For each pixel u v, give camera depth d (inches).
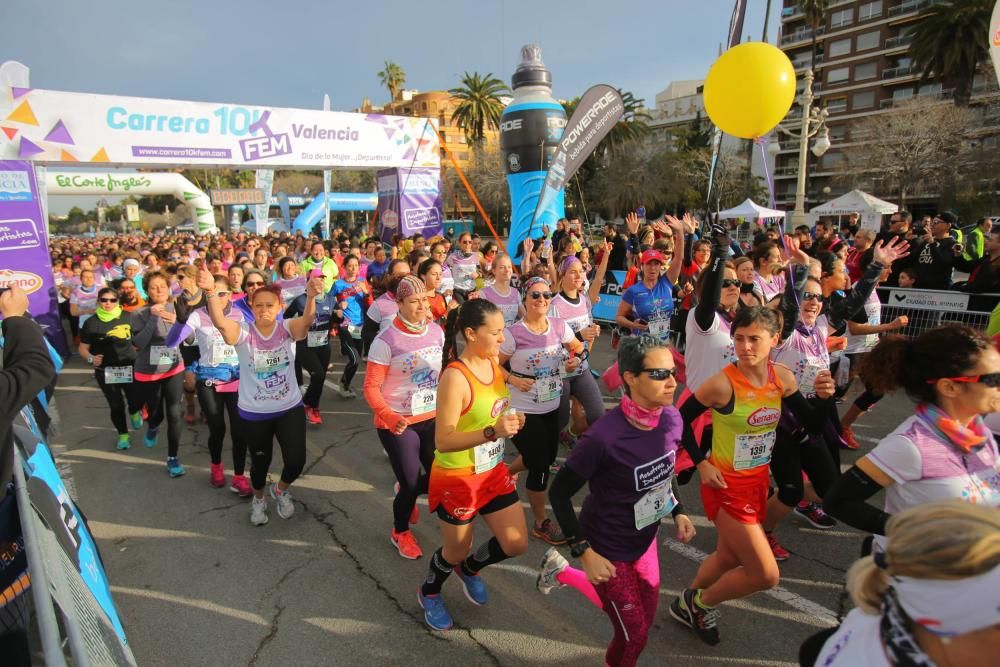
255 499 168.4
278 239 754.8
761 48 157.1
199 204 1162.0
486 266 347.3
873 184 1632.6
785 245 155.3
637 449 92.2
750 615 125.5
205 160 458.0
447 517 113.7
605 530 95.7
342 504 182.2
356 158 526.0
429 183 569.0
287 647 118.0
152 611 130.0
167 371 200.4
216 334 186.2
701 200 1764.3
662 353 88.1
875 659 44.3
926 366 79.5
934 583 38.6
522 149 512.7
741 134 171.0
